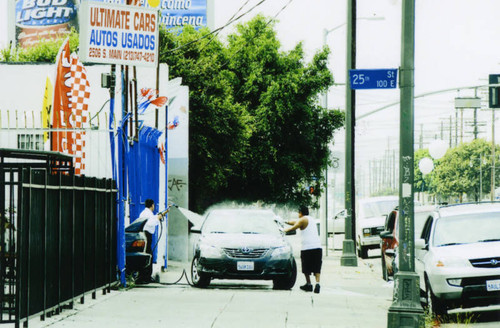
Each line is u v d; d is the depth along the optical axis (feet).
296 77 213.66
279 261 98.68
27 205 57.88
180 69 178.81
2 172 57.47
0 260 57.62
